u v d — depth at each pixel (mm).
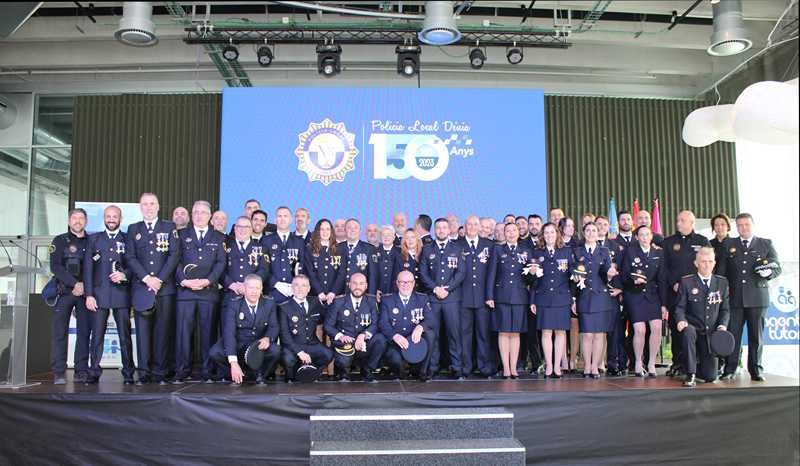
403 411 4488
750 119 5414
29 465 4633
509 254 5793
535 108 8797
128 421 4617
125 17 6566
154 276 5355
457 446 4137
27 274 5199
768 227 8461
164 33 8484
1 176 10273
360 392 4742
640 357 5812
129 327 5453
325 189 8633
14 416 4668
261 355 5129
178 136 9484
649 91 10219
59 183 10297
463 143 8711
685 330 5199
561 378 5660
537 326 5738
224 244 5668
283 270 5785
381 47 9164
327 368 6102
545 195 8695
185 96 9539
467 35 8164
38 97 10430
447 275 5738
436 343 5660
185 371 5461
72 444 4617
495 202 8664
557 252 5750
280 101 8727
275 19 8594
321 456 4027
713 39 6625
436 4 6520
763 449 4844
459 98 8773
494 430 4406
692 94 10203
